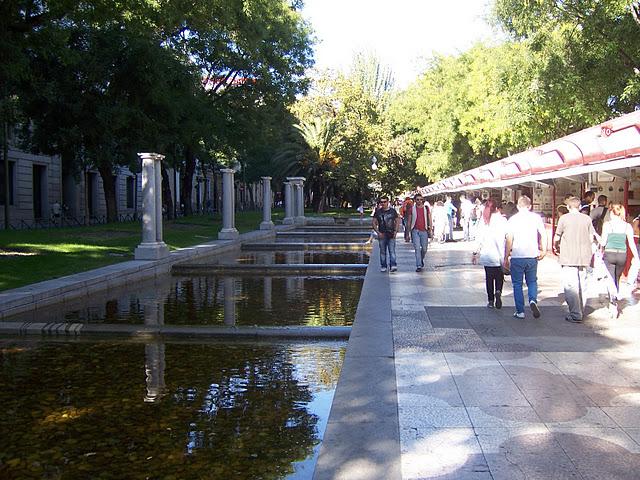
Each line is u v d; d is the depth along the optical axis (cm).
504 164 2139
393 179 6031
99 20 1614
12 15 1563
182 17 1716
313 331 891
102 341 878
